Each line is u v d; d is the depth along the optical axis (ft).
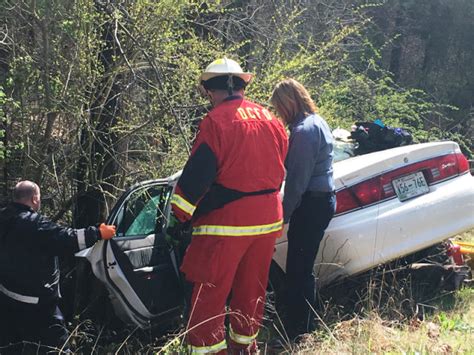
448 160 14.16
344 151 15.31
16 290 11.09
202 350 9.91
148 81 14.57
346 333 11.63
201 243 10.00
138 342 12.23
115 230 11.30
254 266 10.46
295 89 11.95
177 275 12.54
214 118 9.76
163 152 15.64
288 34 22.06
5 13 13.82
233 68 10.28
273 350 11.69
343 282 13.84
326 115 20.24
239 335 10.74
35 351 11.62
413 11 45.78
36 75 13.75
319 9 28.35
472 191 14.01
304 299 11.96
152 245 12.29
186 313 11.78
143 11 14.25
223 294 10.00
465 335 11.88
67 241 10.77
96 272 11.35
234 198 9.80
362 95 27.84
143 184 12.37
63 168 14.87
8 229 10.89
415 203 13.46
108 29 14.16
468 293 14.52
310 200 11.68
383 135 15.17
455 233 13.73
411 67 47.60
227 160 9.68
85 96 14.34
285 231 12.98
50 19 13.55
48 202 15.46
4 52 14.14
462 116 41.73
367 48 34.83
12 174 14.85
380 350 10.83
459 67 46.37
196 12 16.19
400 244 13.19
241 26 19.97
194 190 9.53
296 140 11.26
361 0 34.53
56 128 14.65
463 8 45.70
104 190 15.05
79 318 12.45
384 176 13.43
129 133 14.75
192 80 15.44
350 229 12.87
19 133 14.28
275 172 10.20
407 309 13.38
